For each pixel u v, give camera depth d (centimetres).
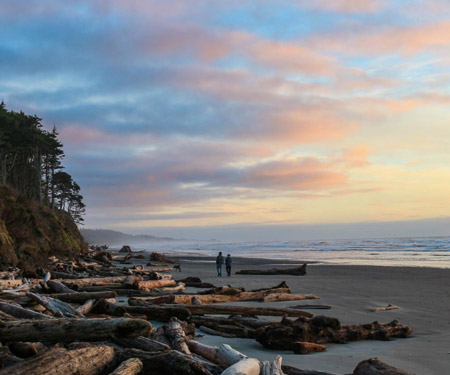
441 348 831
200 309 1098
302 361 722
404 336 952
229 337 900
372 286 2144
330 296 1722
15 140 6203
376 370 537
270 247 12162
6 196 3162
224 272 3397
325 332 862
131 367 500
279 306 1405
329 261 5069
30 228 3102
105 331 592
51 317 827
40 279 1855
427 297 1691
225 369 512
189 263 5059
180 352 573
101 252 4162
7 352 510
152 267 4022
